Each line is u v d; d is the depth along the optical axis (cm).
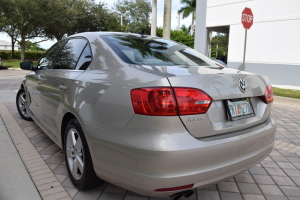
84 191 250
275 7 1009
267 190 266
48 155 332
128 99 189
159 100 178
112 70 221
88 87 226
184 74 194
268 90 254
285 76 1012
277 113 631
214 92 195
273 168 319
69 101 248
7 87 921
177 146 175
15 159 317
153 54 254
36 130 434
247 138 211
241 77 224
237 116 217
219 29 1327
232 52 1164
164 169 175
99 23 3253
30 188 252
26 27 2566
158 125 177
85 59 263
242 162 209
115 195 245
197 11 1259
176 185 179
